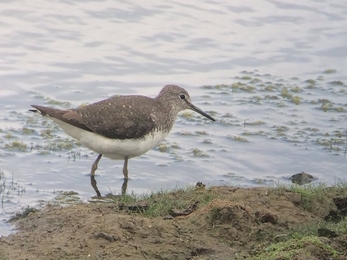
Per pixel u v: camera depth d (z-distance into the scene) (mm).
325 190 11938
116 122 13273
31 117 16078
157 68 18500
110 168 14227
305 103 17578
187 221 10195
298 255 8500
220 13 21609
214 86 18047
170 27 20484
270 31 20906
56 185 13180
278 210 10898
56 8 20875
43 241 9508
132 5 21438
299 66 19438
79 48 19031
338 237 9203
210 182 13617
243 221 10148
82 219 10195
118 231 9656
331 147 15414
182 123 16469
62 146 14961
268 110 17125
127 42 19516
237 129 16188
